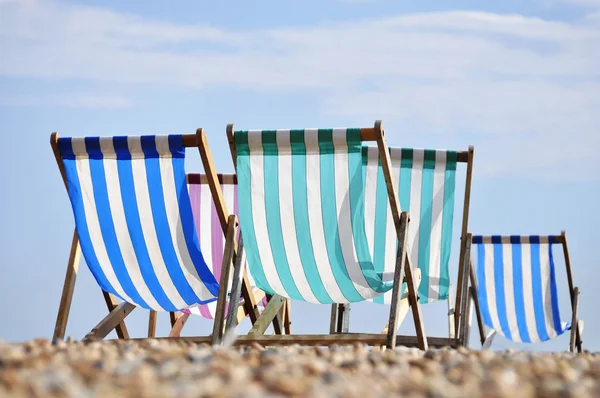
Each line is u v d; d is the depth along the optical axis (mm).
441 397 2637
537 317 8195
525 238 8102
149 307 5539
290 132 4898
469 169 6273
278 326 6176
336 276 5215
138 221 5176
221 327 5074
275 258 5227
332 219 5027
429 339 6270
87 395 2473
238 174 5074
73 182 5168
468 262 6359
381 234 6262
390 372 3143
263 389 2689
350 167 4914
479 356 3814
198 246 5184
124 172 5090
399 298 5000
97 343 3971
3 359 3164
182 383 2725
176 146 4980
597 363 3691
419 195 6277
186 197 5078
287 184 5016
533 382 2979
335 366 3311
